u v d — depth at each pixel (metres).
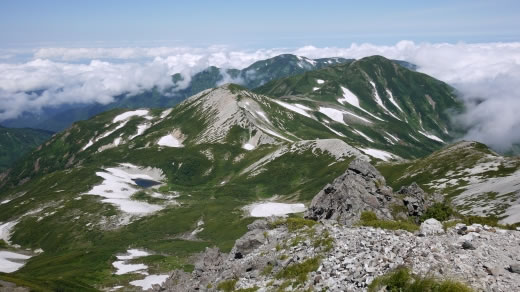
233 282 34.78
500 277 19.34
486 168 147.38
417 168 184.00
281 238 40.03
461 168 159.12
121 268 145.62
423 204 57.50
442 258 22.30
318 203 59.31
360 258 26.11
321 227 37.78
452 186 139.50
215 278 41.53
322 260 29.06
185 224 197.25
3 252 192.50
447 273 20.58
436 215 52.84
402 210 55.34
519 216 75.62
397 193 62.12
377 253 25.47
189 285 50.56
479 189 119.62
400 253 24.38
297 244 35.34
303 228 40.31
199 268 55.88
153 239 182.88
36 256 186.00
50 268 151.25
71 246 190.50
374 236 30.09
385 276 21.94
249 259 38.38
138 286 125.38
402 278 20.84
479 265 20.83
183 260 150.00
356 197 54.81
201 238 176.12
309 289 25.64
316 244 32.31
